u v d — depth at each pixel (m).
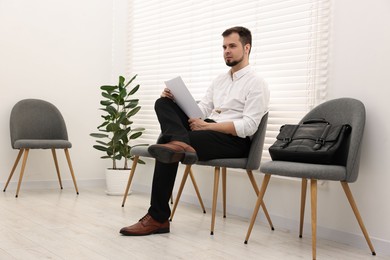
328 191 2.52
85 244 2.11
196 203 3.39
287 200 2.74
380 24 2.31
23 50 3.82
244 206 3.01
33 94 3.87
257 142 2.51
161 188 2.34
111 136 4.30
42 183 3.91
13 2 3.76
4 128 3.72
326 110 2.41
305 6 2.73
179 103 2.45
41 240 2.16
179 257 1.97
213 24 3.38
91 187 4.09
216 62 3.33
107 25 4.29
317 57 2.64
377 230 2.29
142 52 4.15
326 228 2.51
